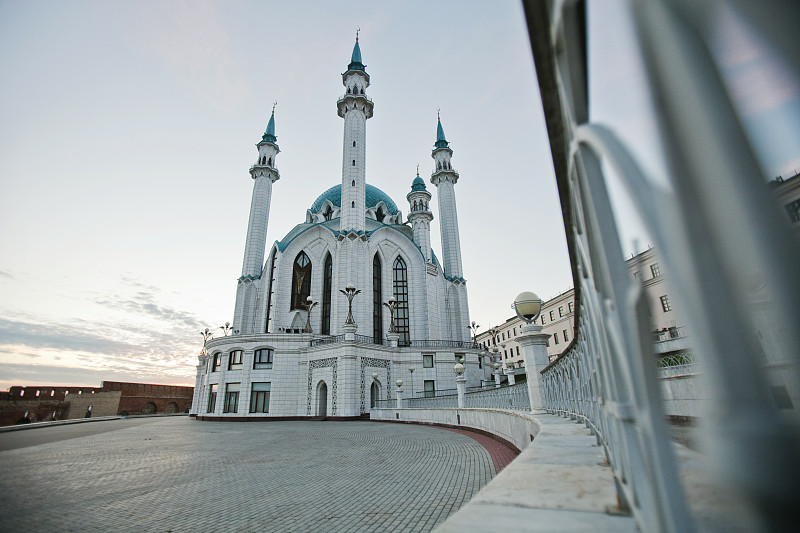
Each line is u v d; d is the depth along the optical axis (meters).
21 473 11.97
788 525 0.65
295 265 52.34
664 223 0.89
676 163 0.83
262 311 51.50
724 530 1.04
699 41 0.74
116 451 16.91
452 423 24.00
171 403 65.75
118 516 7.62
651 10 0.90
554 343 66.25
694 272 0.80
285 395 39.38
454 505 7.41
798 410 0.66
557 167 2.58
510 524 2.81
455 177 63.78
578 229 2.73
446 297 57.44
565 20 1.61
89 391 54.22
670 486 1.47
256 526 6.82
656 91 0.90
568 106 1.90
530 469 4.48
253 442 19.73
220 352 43.41
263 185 60.03
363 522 6.72
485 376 49.81
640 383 1.61
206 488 9.69
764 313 0.70
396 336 43.81
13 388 46.72
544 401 12.84
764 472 0.68
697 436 0.85
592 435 6.66
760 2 0.59
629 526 2.66
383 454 14.08
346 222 48.00
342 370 36.81
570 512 2.98
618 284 1.79
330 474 10.81
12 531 6.94
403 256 53.41
